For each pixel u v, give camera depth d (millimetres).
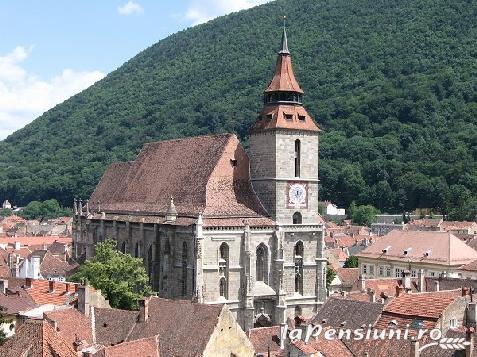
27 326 74688
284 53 153375
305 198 150000
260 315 143625
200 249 136625
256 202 149250
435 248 199875
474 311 91312
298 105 151500
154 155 179125
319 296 150500
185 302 96750
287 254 147375
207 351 89438
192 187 150750
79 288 98125
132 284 136500
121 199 181375
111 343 93938
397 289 111062
